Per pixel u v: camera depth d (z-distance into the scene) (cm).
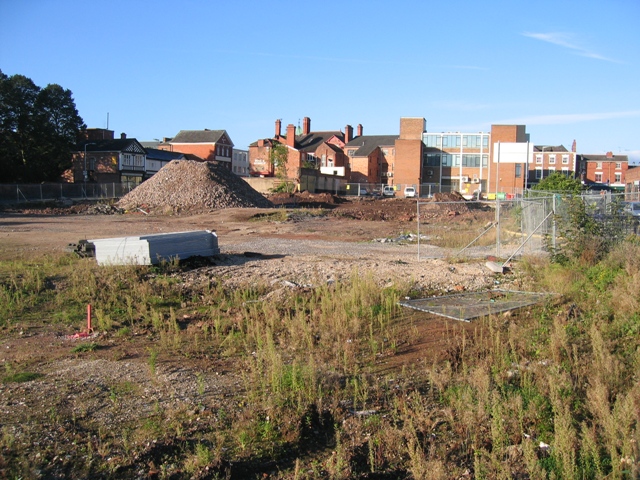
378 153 9244
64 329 1002
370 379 760
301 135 10256
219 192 3900
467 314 1039
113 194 5338
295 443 588
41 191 4881
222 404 666
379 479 539
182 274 1402
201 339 945
